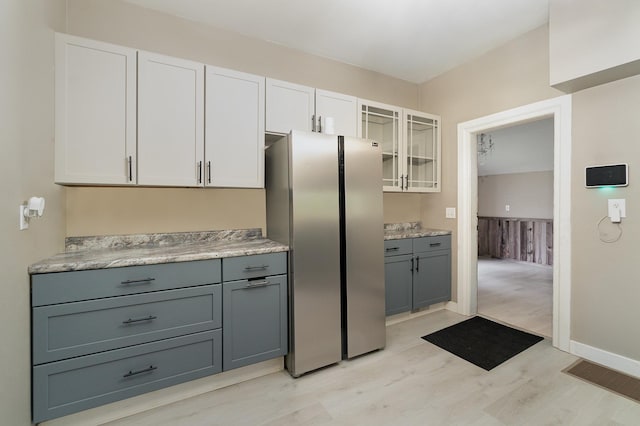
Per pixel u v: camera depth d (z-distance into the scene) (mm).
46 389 1396
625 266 1987
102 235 2029
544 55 2426
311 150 2049
